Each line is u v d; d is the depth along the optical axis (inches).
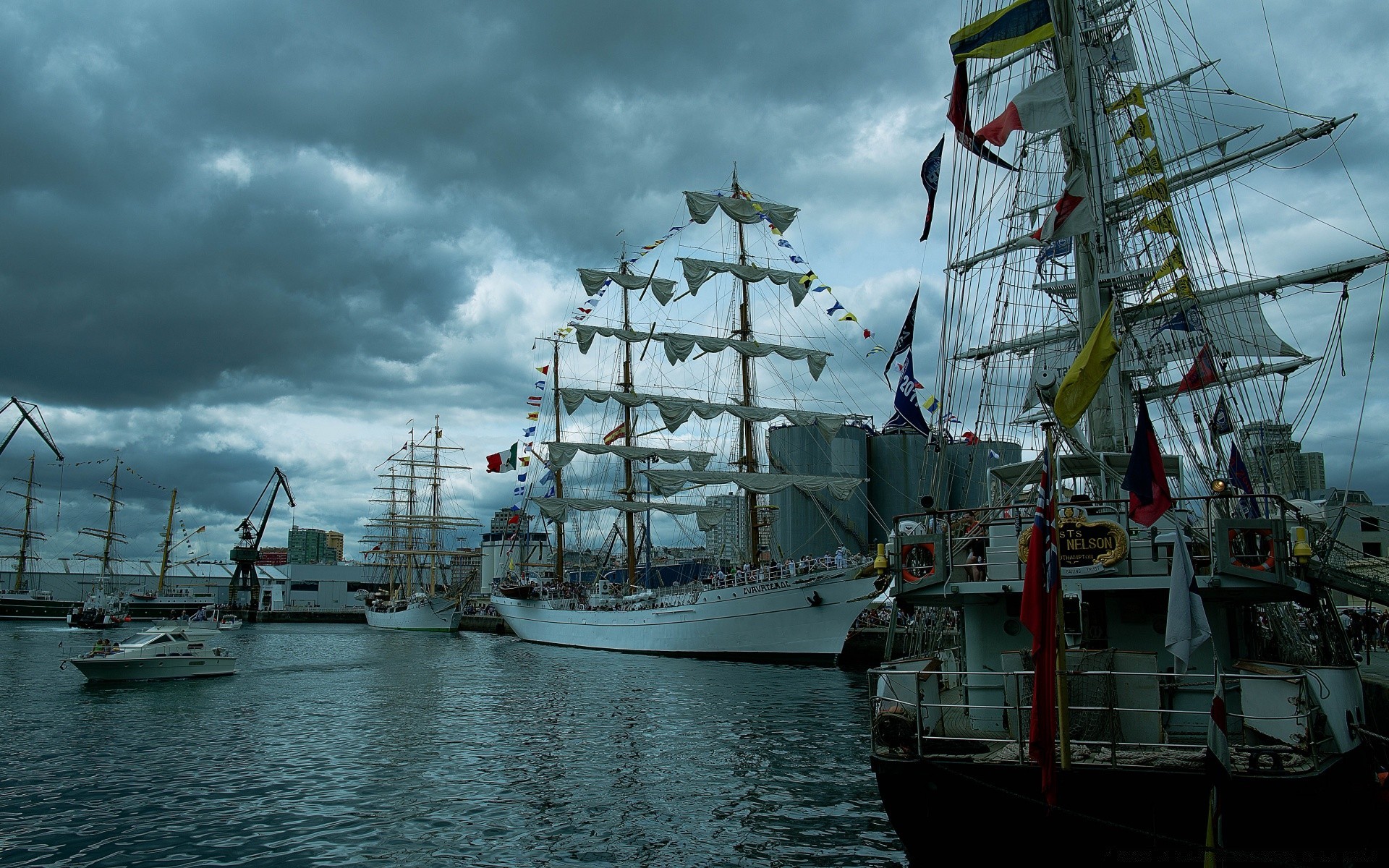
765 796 1039.6
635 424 3937.0
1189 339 1212.5
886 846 847.7
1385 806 644.7
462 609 6417.3
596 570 4097.0
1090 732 630.5
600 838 885.8
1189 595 580.7
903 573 748.6
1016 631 723.4
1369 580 721.6
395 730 1550.2
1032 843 601.3
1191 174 1716.3
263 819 966.4
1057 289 1501.0
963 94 868.0
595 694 2038.6
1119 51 1374.3
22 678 2422.5
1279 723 589.0
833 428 3614.7
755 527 3351.4
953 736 669.3
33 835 906.1
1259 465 1087.0
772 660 2859.3
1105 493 832.3
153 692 2144.4
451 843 877.8
